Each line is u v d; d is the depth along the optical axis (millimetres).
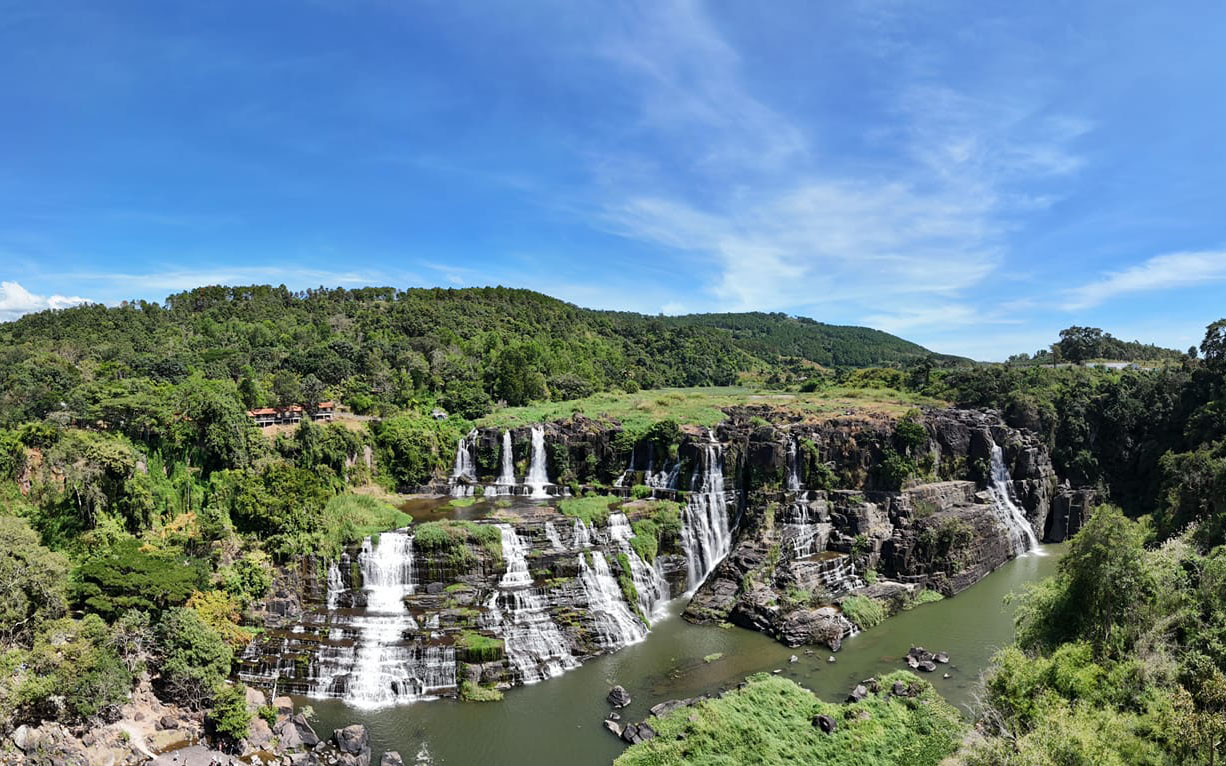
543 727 48781
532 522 72375
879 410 108062
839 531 80375
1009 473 100938
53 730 41156
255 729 46219
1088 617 49250
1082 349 185125
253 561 60875
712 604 70875
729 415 107500
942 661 59344
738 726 46719
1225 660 40562
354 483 88750
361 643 54906
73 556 57062
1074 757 33781
